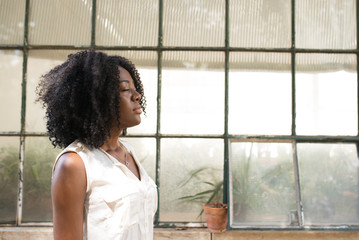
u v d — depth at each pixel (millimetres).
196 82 1866
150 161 1833
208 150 1840
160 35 1868
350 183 1826
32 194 1812
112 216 774
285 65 1867
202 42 1882
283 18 1878
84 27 1878
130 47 1863
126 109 880
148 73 1866
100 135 830
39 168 1822
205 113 1853
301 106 1850
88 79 808
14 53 1860
